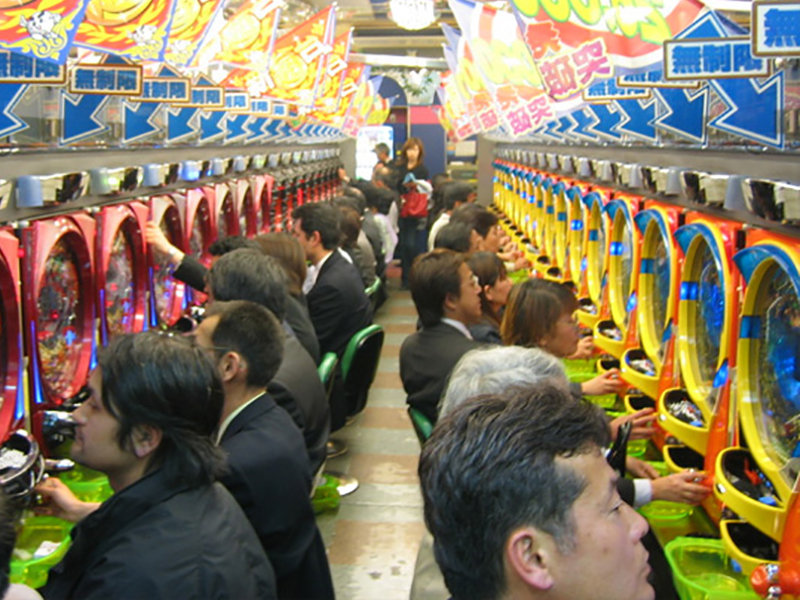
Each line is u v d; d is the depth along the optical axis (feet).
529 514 3.61
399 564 13.84
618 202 16.10
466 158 61.67
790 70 9.48
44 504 9.13
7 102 10.25
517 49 18.99
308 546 8.22
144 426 5.90
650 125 15.75
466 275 11.28
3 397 10.18
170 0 9.55
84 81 10.98
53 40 7.43
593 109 18.78
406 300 37.11
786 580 7.81
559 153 27.07
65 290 12.01
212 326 8.18
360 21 38.65
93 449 6.00
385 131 59.62
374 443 19.30
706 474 9.56
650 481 9.44
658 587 10.14
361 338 15.92
